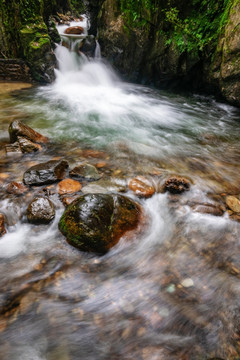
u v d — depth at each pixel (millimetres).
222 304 1912
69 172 3473
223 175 3805
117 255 2328
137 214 2709
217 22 6844
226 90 6691
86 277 2113
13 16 8547
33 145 4113
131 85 10195
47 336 1678
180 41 7711
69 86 9391
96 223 2326
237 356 1577
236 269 2227
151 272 2189
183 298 1957
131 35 9266
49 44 9086
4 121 5410
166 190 3316
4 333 1670
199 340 1668
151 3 8156
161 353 1593
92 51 11125
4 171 3520
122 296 1966
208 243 2520
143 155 4312
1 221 2518
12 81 9164
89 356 1583
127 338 1683
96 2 11008
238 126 6086
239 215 2900
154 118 6430
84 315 1816
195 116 6762
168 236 2586
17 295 1923
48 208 2676
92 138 4895
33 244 2396
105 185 3303
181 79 8875
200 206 3004
